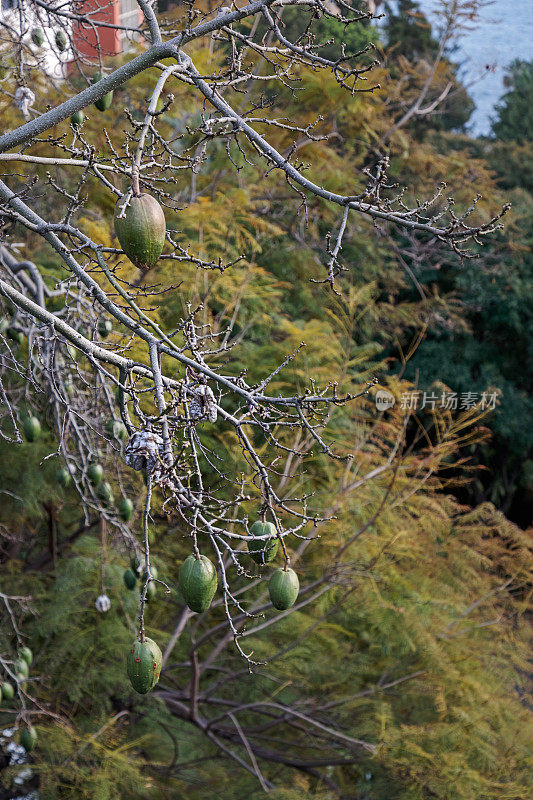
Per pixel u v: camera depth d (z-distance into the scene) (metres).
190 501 1.79
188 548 5.81
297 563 5.80
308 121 7.84
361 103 8.28
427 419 10.79
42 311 2.11
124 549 5.32
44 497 5.32
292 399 2.10
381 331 11.09
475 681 5.42
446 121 16.86
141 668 1.75
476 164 10.81
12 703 5.07
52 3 3.54
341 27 10.11
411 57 14.67
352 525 5.62
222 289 6.49
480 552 6.20
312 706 6.07
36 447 5.18
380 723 5.25
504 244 11.92
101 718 5.10
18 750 4.97
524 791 4.84
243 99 7.11
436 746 5.12
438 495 6.16
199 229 6.62
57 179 5.51
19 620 5.34
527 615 6.67
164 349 2.00
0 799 5.02
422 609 5.41
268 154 2.05
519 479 15.16
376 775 5.66
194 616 6.37
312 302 8.68
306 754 6.29
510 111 17.05
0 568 5.65
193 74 2.02
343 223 1.98
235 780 5.77
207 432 5.68
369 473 5.65
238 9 2.13
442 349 13.82
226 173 8.09
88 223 5.27
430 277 13.38
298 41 2.31
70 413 3.35
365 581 5.33
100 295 2.13
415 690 5.48
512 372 14.52
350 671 5.81
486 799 4.99
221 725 6.19
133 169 1.82
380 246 10.89
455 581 5.97
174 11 6.05
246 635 5.75
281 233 7.75
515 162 15.14
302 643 5.74
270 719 6.59
